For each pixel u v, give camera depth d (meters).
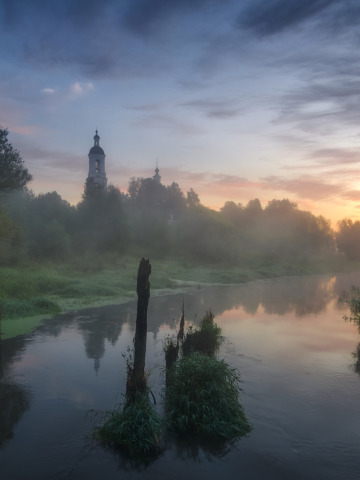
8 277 23.94
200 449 7.07
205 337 12.96
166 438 7.42
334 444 7.35
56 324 16.78
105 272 36.28
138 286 8.07
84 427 7.73
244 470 6.47
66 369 11.07
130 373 8.12
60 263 38.38
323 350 13.77
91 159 108.88
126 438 7.13
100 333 15.26
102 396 9.20
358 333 16.56
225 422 7.65
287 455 6.93
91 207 54.66
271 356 12.90
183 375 8.45
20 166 21.08
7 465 6.47
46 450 6.91
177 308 22.03
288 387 10.16
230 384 8.60
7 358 12.02
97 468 6.43
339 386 10.30
